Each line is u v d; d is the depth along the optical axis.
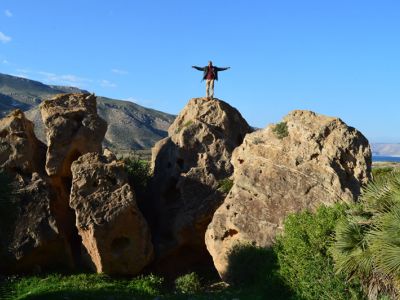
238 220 22.39
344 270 13.77
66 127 26.81
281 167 22.36
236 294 19.14
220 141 28.94
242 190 23.08
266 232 21.47
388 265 11.30
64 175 26.86
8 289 21.25
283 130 23.12
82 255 24.92
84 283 21.83
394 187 12.71
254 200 22.47
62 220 26.02
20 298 19.22
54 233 23.86
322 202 20.78
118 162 25.12
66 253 24.45
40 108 28.22
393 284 12.28
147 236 24.50
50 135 26.41
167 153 29.75
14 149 25.45
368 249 12.52
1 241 22.31
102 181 24.33
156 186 29.53
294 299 16.61
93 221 23.30
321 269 15.69
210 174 27.83
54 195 25.22
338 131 21.98
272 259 18.95
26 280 22.55
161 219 28.38
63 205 26.45
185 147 28.73
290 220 18.03
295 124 22.81
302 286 16.36
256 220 21.98
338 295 14.80
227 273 22.08
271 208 21.88
